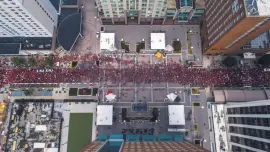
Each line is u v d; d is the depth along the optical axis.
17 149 93.06
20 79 99.81
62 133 95.44
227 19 74.81
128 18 104.06
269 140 61.81
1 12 73.81
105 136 91.12
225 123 90.88
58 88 99.38
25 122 95.31
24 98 98.25
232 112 85.94
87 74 100.62
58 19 103.38
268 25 69.00
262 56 99.88
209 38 92.25
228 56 102.06
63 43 97.75
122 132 95.81
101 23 105.12
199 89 99.38
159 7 91.94
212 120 92.56
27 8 72.94
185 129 95.25
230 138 88.25
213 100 98.19
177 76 100.56
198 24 106.00
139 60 102.12
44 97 98.62
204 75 100.50
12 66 100.94
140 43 103.31
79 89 99.19
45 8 88.12
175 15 100.69
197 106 97.81
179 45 102.38
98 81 100.12
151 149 66.62
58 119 95.50
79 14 101.62
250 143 73.00
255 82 100.00
